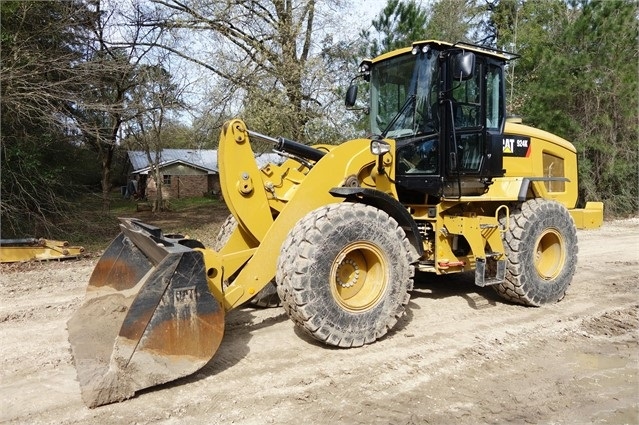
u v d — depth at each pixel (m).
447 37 17.61
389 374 3.61
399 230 4.26
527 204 5.43
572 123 14.09
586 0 14.93
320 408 3.12
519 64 15.48
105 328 3.77
